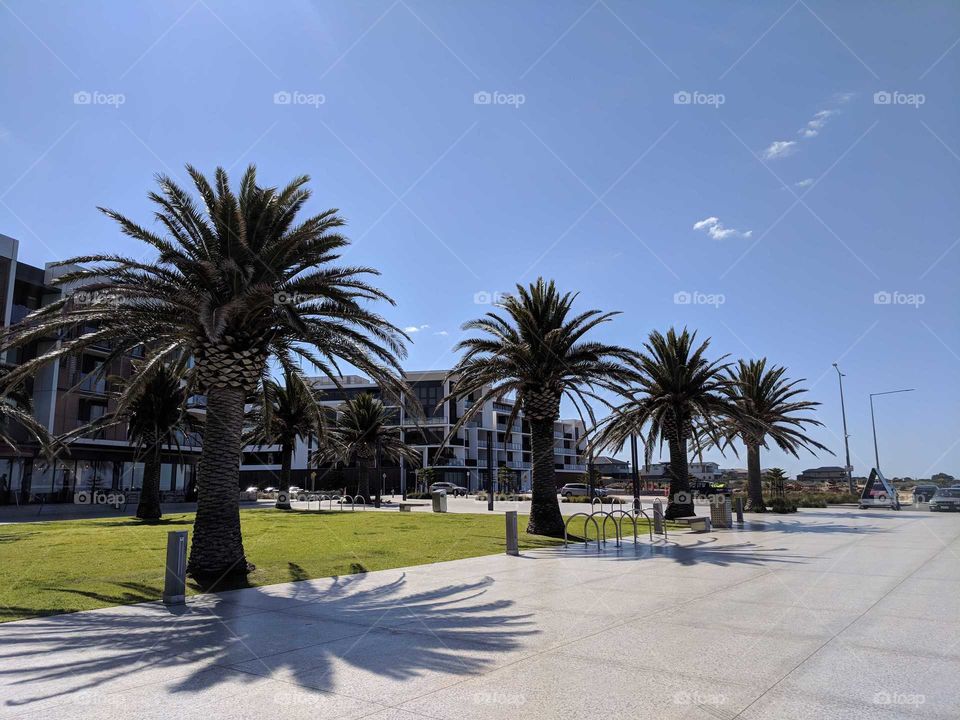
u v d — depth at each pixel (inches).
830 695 187.8
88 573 442.9
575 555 555.2
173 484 1931.6
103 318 483.8
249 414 1438.2
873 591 364.2
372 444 1801.2
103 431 1680.6
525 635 261.4
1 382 472.1
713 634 261.9
